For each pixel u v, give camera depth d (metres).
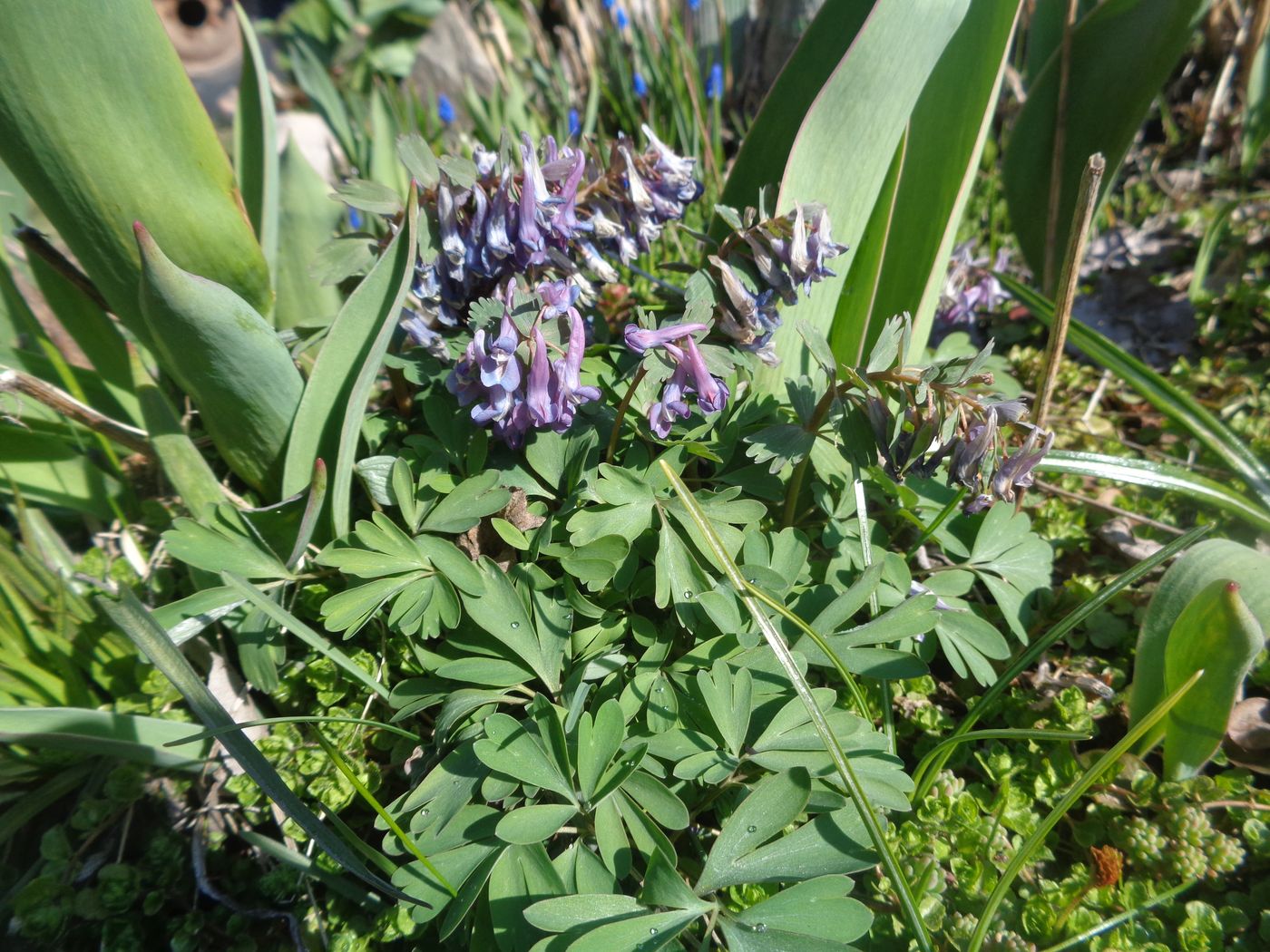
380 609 0.21
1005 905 0.19
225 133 0.48
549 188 0.20
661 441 0.21
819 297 0.23
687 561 0.19
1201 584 0.19
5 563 0.20
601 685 0.20
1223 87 0.40
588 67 0.46
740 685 0.17
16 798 0.20
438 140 0.41
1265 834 0.19
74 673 0.20
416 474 0.22
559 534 0.20
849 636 0.19
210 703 0.16
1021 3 0.20
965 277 0.30
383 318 0.19
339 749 0.20
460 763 0.18
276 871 0.18
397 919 0.17
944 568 0.24
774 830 0.16
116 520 0.24
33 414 0.24
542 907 0.15
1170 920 0.18
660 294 0.25
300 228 0.26
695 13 0.45
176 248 0.20
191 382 0.19
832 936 0.15
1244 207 0.38
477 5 0.52
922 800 0.20
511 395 0.19
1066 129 0.29
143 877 0.19
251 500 0.24
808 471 0.24
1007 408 0.17
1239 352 0.32
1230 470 0.28
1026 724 0.22
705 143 0.38
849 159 0.21
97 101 0.17
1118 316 0.35
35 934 0.18
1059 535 0.26
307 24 0.54
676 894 0.15
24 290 0.28
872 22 0.19
